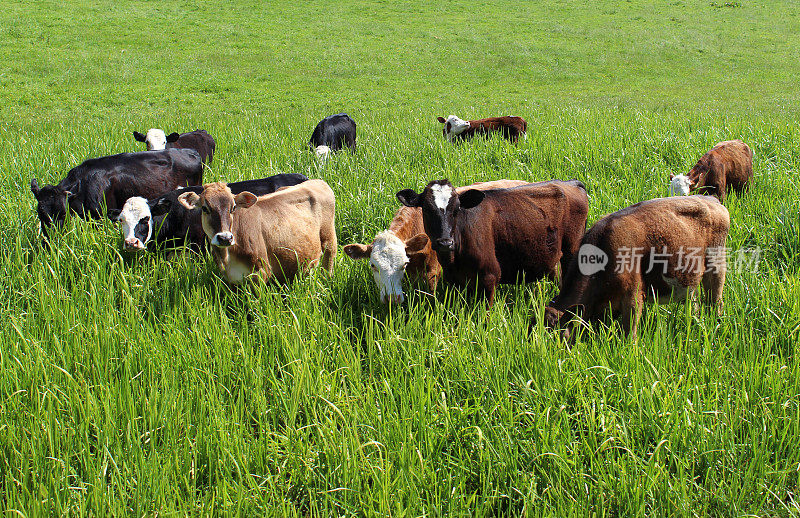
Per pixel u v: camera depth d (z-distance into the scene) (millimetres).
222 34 35344
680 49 35812
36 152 11750
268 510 4426
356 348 6477
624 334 6066
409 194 6898
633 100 24938
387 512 4398
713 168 9617
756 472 4715
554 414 5148
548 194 7438
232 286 7297
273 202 7656
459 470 4875
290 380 5738
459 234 6871
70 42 31750
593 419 5000
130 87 26250
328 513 4543
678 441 4922
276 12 40812
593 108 20188
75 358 5762
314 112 22609
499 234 7125
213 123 17250
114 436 4957
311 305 6762
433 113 21250
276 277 7707
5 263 7227
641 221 6211
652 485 4531
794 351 5734
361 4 44156
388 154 12375
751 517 4383
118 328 6223
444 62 32719
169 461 4680
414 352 6016
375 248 6918
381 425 5082
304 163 11812
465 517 4461
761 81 30203
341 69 30625
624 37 37875
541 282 7621
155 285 7156
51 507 4391
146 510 4434
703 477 4852
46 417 4992
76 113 22156
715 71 32375
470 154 12227
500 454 4855
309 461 4887
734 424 5062
